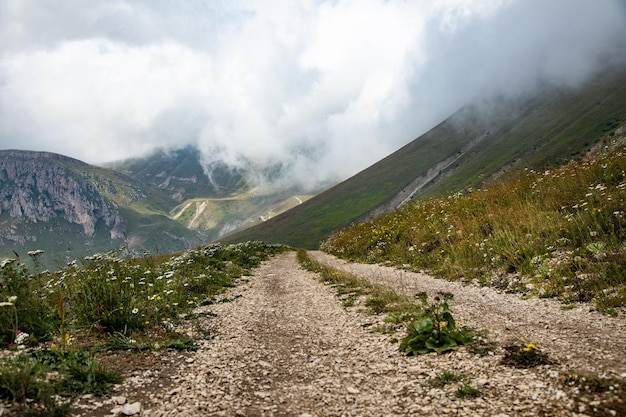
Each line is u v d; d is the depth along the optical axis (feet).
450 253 54.70
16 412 15.40
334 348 26.81
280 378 21.86
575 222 42.78
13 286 28.58
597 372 17.37
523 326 26.30
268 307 41.81
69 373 19.70
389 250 74.28
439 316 25.16
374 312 34.63
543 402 15.51
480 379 18.49
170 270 57.72
